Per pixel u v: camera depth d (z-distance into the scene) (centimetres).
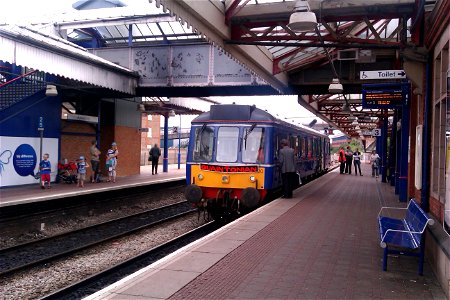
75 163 1897
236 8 1011
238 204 1303
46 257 1022
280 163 1428
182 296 512
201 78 1911
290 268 637
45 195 1422
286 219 1049
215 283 562
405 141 1427
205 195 1335
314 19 768
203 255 702
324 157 2803
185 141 6388
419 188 891
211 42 991
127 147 2466
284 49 1425
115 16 1977
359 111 2800
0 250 1040
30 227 1295
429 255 677
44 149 1805
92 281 826
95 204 1612
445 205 611
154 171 2930
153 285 550
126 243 1187
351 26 998
